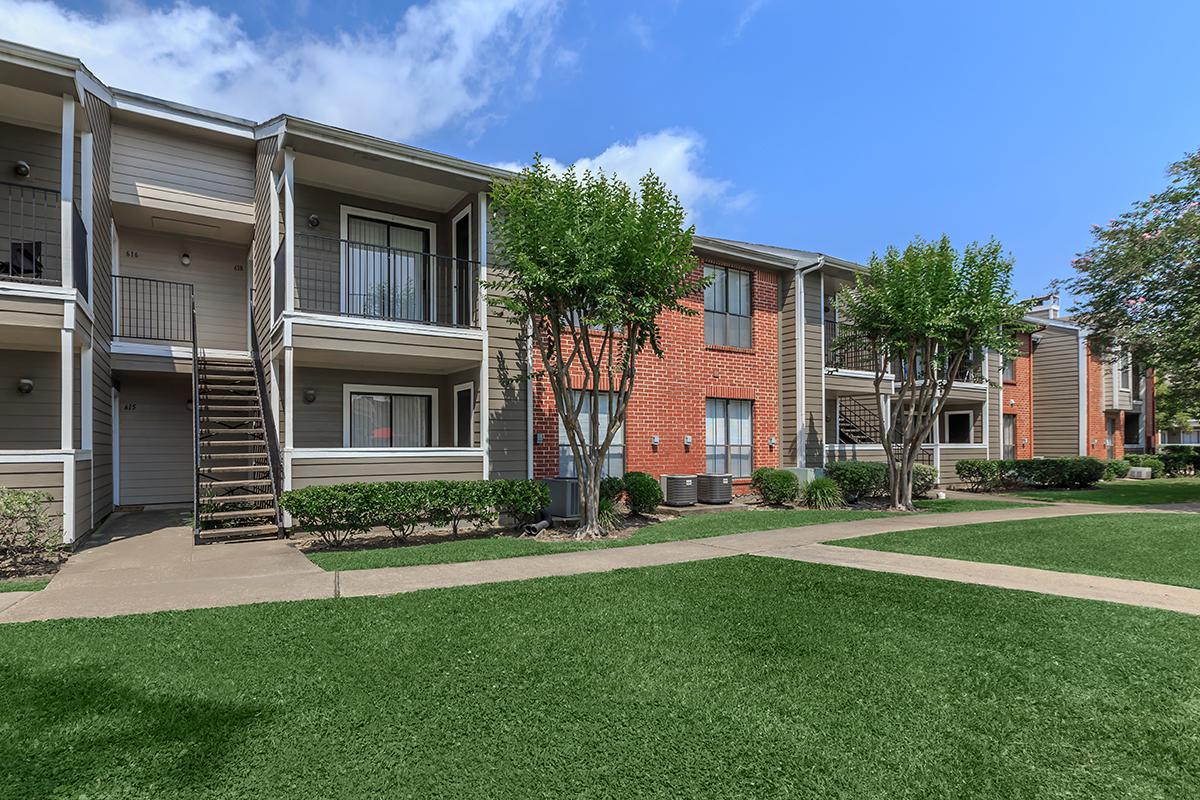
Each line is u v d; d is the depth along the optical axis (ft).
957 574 20.86
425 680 11.81
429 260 37.14
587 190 28.76
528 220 28.09
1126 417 94.22
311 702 10.85
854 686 11.71
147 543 26.37
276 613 15.89
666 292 29.32
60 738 9.55
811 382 47.88
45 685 11.42
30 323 23.99
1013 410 73.87
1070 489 59.72
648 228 27.78
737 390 45.78
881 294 39.40
